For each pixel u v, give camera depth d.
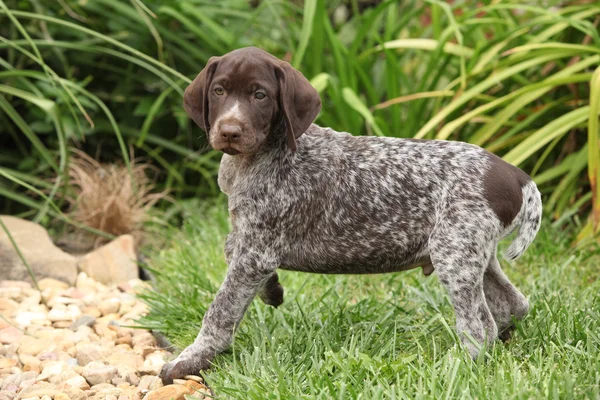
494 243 5.38
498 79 8.28
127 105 10.26
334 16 12.37
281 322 6.19
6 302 7.15
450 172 5.41
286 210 5.54
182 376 5.57
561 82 8.20
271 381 5.14
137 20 9.84
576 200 9.05
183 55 10.15
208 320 5.60
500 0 9.62
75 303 7.29
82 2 9.77
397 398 4.70
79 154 9.74
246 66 5.23
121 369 5.83
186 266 7.80
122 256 8.30
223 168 5.82
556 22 8.70
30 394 5.47
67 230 9.57
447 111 8.20
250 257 5.56
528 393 4.64
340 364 5.09
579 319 5.97
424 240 5.49
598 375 4.82
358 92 9.80
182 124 9.58
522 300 5.84
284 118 5.44
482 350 5.11
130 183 9.27
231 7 10.27
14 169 10.19
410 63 10.73
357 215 5.53
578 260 7.62
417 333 5.95
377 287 7.30
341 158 5.62
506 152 9.38
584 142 9.18
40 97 8.01
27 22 9.84
